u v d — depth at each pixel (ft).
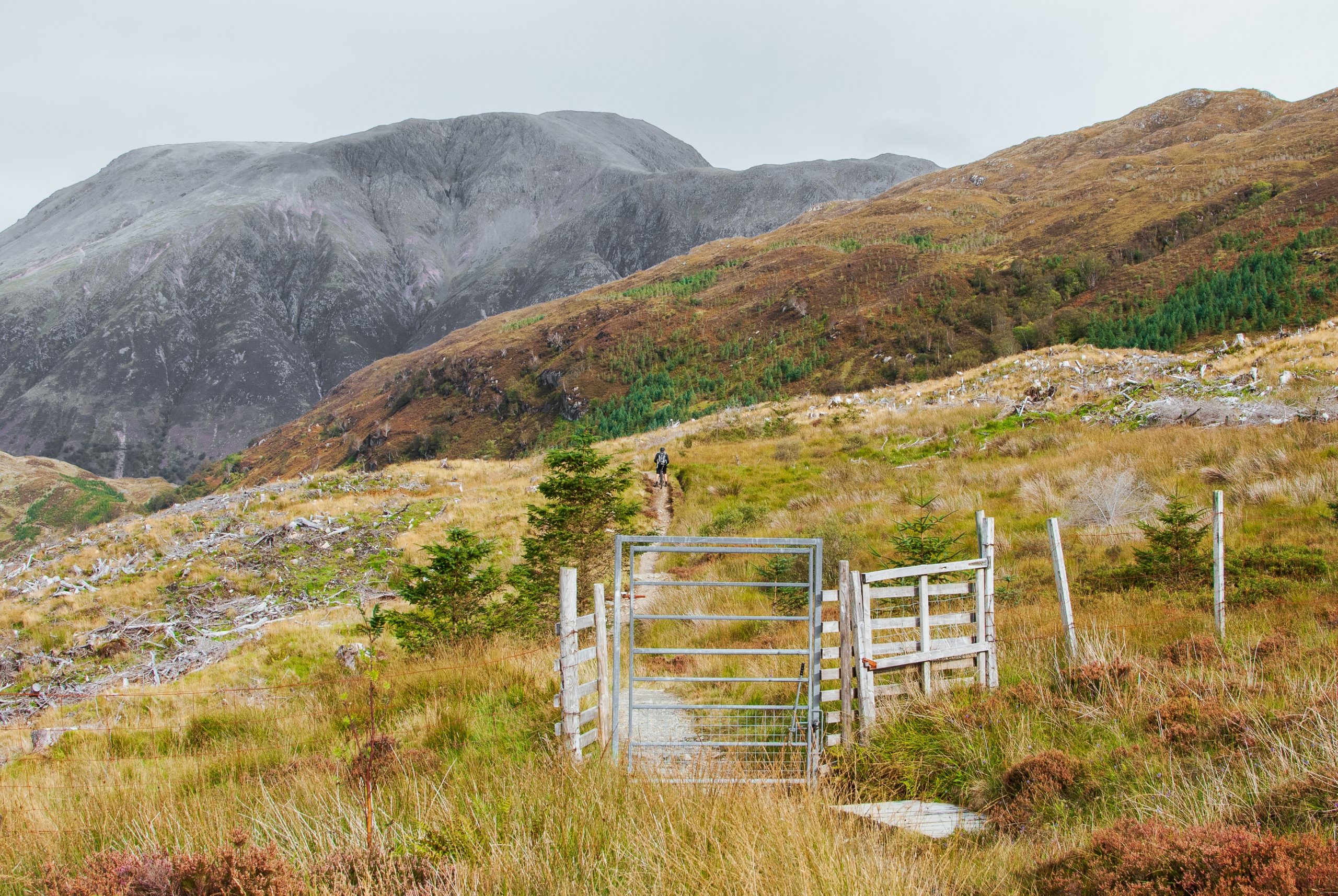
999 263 605.73
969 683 24.29
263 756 25.41
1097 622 29.58
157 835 16.08
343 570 72.49
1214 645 24.40
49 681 52.80
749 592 43.42
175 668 51.85
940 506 58.95
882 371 494.59
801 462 88.63
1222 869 11.34
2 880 14.83
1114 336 416.87
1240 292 410.52
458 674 30.53
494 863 12.65
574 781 16.85
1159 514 37.17
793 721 22.13
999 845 15.37
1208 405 69.51
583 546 41.81
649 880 12.85
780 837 13.91
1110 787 17.21
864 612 22.53
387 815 15.88
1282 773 15.06
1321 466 47.73
